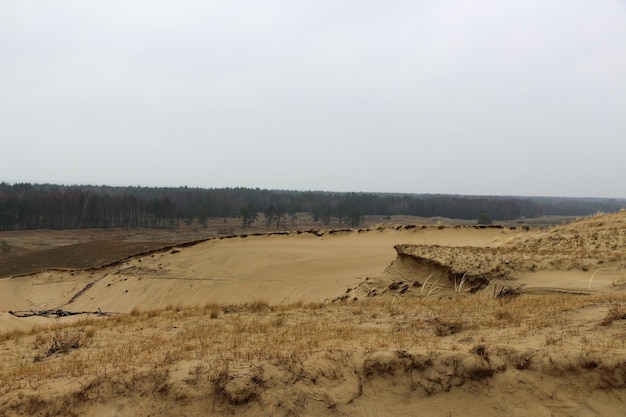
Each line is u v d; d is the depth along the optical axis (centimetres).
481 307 1045
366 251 2792
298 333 891
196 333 973
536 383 548
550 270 1385
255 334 928
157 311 1413
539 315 840
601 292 1124
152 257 3394
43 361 837
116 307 2766
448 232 3050
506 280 1363
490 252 1589
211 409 555
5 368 795
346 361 614
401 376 585
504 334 715
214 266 2988
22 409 564
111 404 571
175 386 577
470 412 537
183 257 3266
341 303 1367
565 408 516
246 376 582
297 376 586
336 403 559
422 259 1579
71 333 1080
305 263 2711
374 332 853
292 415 544
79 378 625
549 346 596
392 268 1727
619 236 1761
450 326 805
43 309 2939
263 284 2483
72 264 4644
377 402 561
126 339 988
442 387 567
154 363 665
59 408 565
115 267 3453
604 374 532
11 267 4719
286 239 3434
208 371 600
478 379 565
